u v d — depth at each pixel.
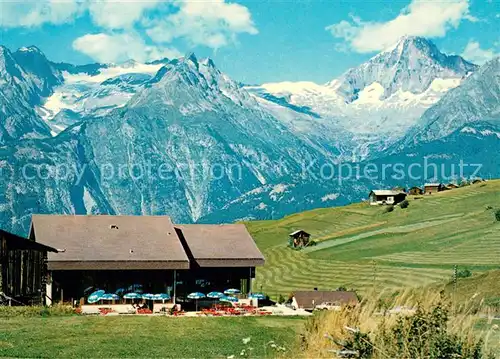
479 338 20.86
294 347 24.92
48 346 37.78
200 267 81.44
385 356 20.30
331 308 23.86
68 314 58.28
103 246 77.06
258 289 118.19
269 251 170.75
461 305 21.77
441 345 20.12
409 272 115.00
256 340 40.84
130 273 77.25
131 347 38.00
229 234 87.31
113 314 65.12
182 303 79.94
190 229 87.69
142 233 81.00
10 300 63.28
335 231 189.12
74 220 81.31
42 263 67.00
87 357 34.72
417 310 21.19
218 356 35.06
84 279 75.31
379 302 22.67
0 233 64.06
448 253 130.88
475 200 185.62
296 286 118.06
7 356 34.38
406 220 181.62
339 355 20.92
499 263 114.00
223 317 54.78
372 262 130.75
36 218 80.81
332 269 130.88
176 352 36.47
